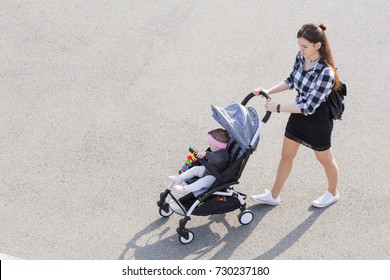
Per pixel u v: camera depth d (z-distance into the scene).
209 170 7.35
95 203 8.25
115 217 8.06
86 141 9.23
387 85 10.33
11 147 9.13
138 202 8.28
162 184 8.55
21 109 9.82
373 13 11.98
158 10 12.07
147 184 8.55
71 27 11.66
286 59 10.89
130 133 9.38
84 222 7.98
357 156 9.00
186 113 9.77
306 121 7.26
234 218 8.07
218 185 7.43
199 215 7.66
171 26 11.65
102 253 7.59
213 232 7.88
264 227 7.96
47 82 10.37
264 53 11.02
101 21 11.80
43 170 8.75
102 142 9.22
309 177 8.68
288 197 8.39
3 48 11.14
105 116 9.68
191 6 12.19
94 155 9.00
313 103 6.87
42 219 8.02
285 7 12.14
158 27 11.63
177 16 11.91
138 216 8.09
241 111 7.08
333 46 11.17
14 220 8.01
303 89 7.02
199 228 7.92
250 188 8.52
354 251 7.68
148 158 8.96
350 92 10.17
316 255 7.63
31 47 11.17
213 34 11.46
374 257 7.61
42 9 12.14
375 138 9.31
